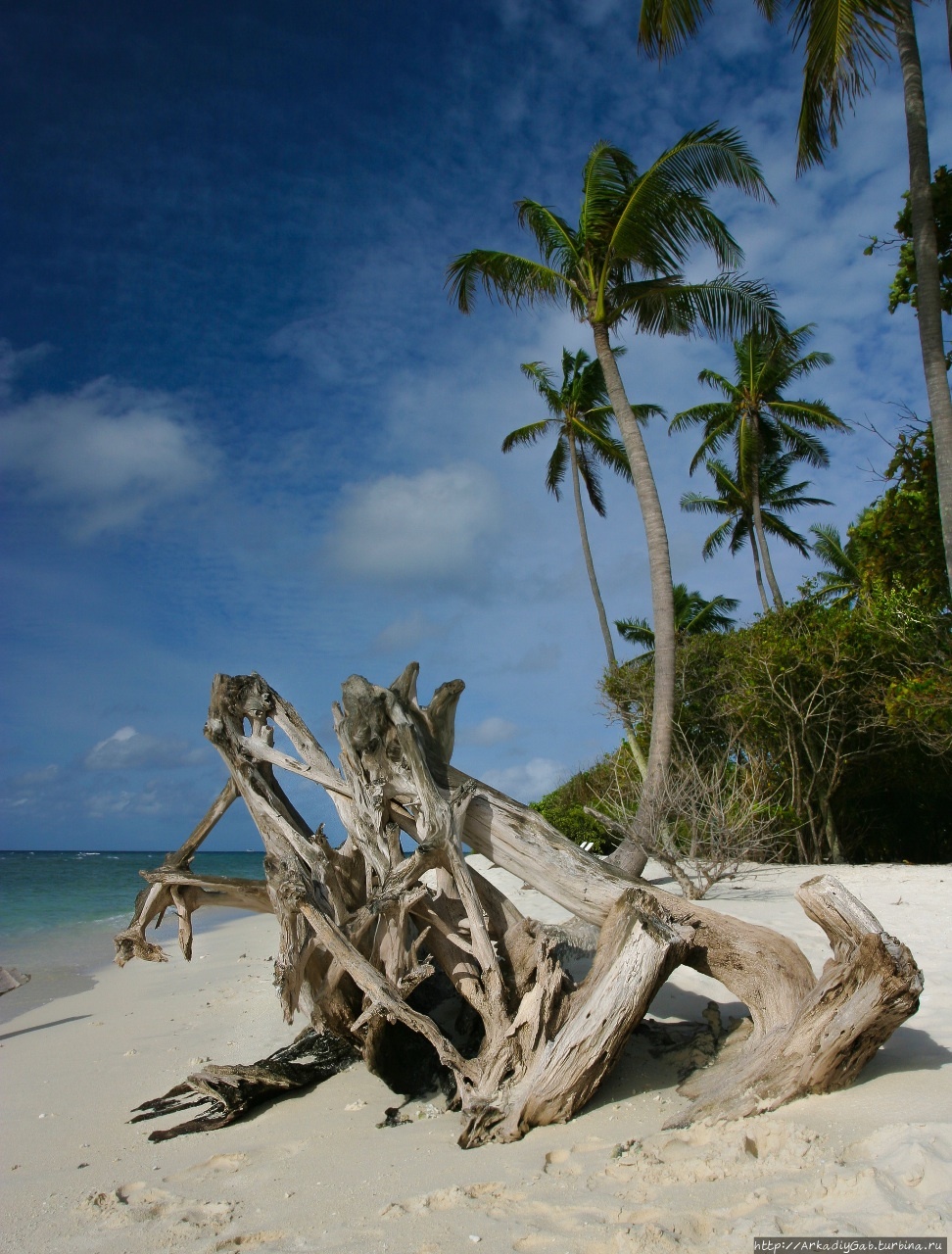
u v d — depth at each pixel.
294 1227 3.40
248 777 6.04
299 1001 6.20
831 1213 2.75
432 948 5.60
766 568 27.03
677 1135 3.74
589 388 26.58
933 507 14.62
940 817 21.86
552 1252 2.83
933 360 9.82
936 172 12.70
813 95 11.54
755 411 27.69
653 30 12.30
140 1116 5.36
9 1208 4.01
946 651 16.56
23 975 11.68
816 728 18.80
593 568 25.33
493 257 15.78
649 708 20.34
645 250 15.03
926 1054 4.48
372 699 5.56
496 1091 4.46
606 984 4.59
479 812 5.59
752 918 9.54
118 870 52.00
